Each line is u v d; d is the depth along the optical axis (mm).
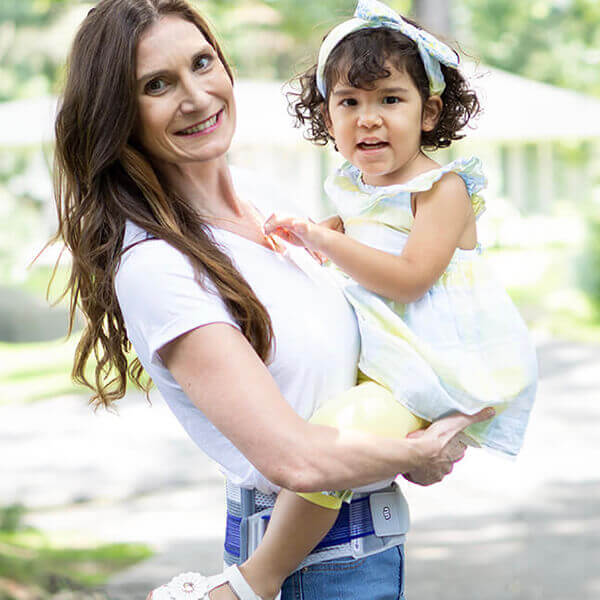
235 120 2664
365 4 2789
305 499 2434
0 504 7539
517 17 30484
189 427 2562
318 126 3092
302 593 2531
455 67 2834
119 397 2703
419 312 2703
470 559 6301
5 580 5629
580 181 28188
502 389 2670
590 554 6316
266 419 2266
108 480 8320
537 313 17234
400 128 2764
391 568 2646
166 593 2465
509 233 24422
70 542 6633
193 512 7375
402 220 2771
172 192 2592
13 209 26250
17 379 13578
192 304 2350
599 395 11117
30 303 17547
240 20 24859
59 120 2553
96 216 2521
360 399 2514
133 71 2465
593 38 30484
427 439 2477
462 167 2695
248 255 2588
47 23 25750
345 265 2648
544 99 22188
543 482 7945
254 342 2449
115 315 2592
